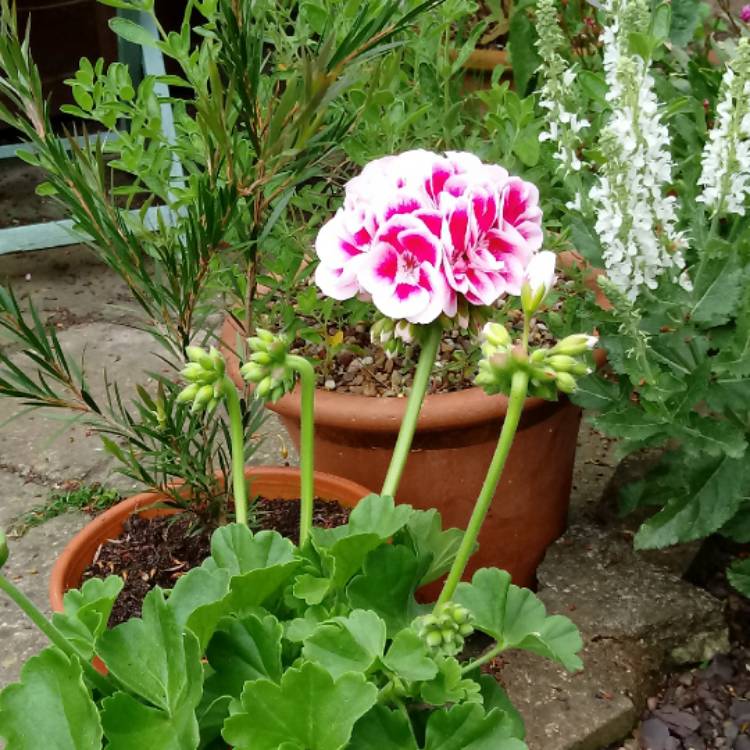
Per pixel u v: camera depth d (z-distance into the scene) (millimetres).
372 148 727
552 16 672
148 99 650
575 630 478
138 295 600
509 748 416
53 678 401
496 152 777
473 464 734
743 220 743
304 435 495
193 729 387
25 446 1018
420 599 795
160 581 646
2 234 1215
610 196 625
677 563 828
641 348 652
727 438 680
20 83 549
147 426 643
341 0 681
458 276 475
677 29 844
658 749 725
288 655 473
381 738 425
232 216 550
